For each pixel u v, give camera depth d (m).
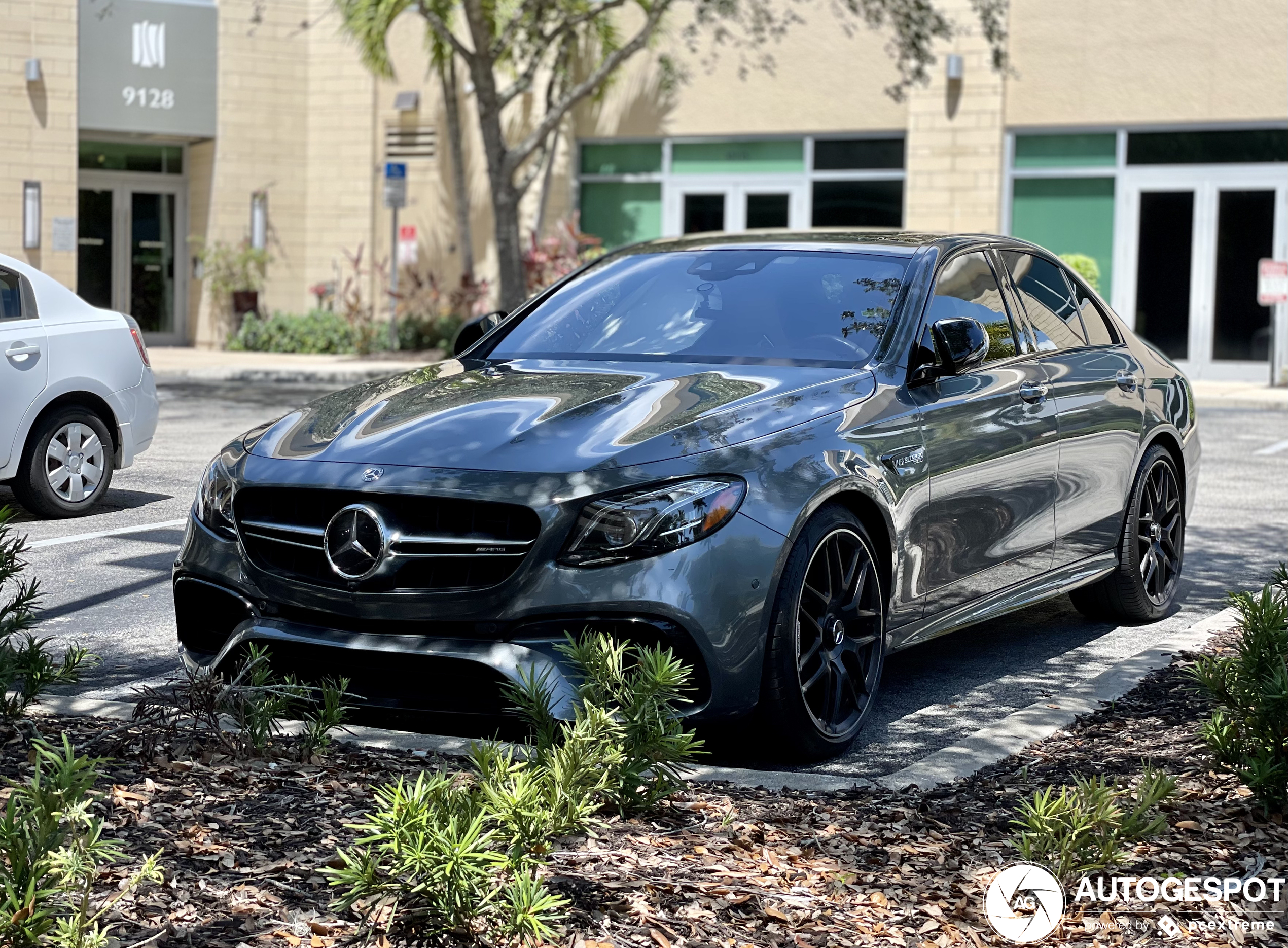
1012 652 6.32
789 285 5.64
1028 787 4.24
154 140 26.03
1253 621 4.19
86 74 24.67
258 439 4.99
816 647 4.66
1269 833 3.79
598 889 3.25
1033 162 22.02
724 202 23.81
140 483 10.42
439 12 21.62
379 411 4.96
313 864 3.32
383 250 26.02
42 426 8.95
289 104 26.11
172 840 3.42
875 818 3.94
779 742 4.59
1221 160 21.00
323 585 4.50
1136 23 21.23
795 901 3.31
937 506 5.16
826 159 23.16
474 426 4.67
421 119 25.62
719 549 4.34
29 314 8.95
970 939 3.19
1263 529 9.38
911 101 22.34
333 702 4.20
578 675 4.29
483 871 2.98
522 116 24.81
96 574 7.46
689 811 3.86
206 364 21.97
